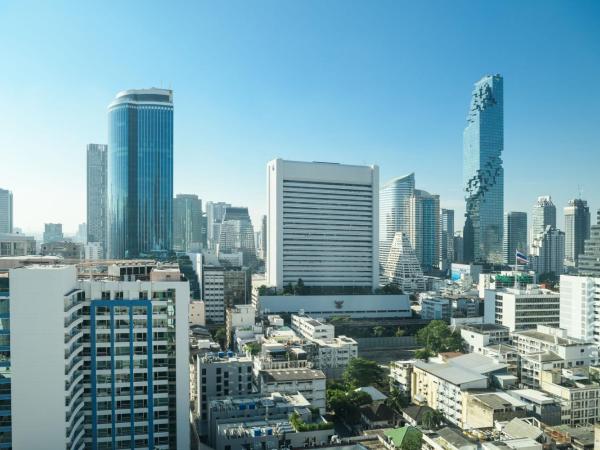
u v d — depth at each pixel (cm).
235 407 17275
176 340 15250
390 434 16212
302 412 17400
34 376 13425
